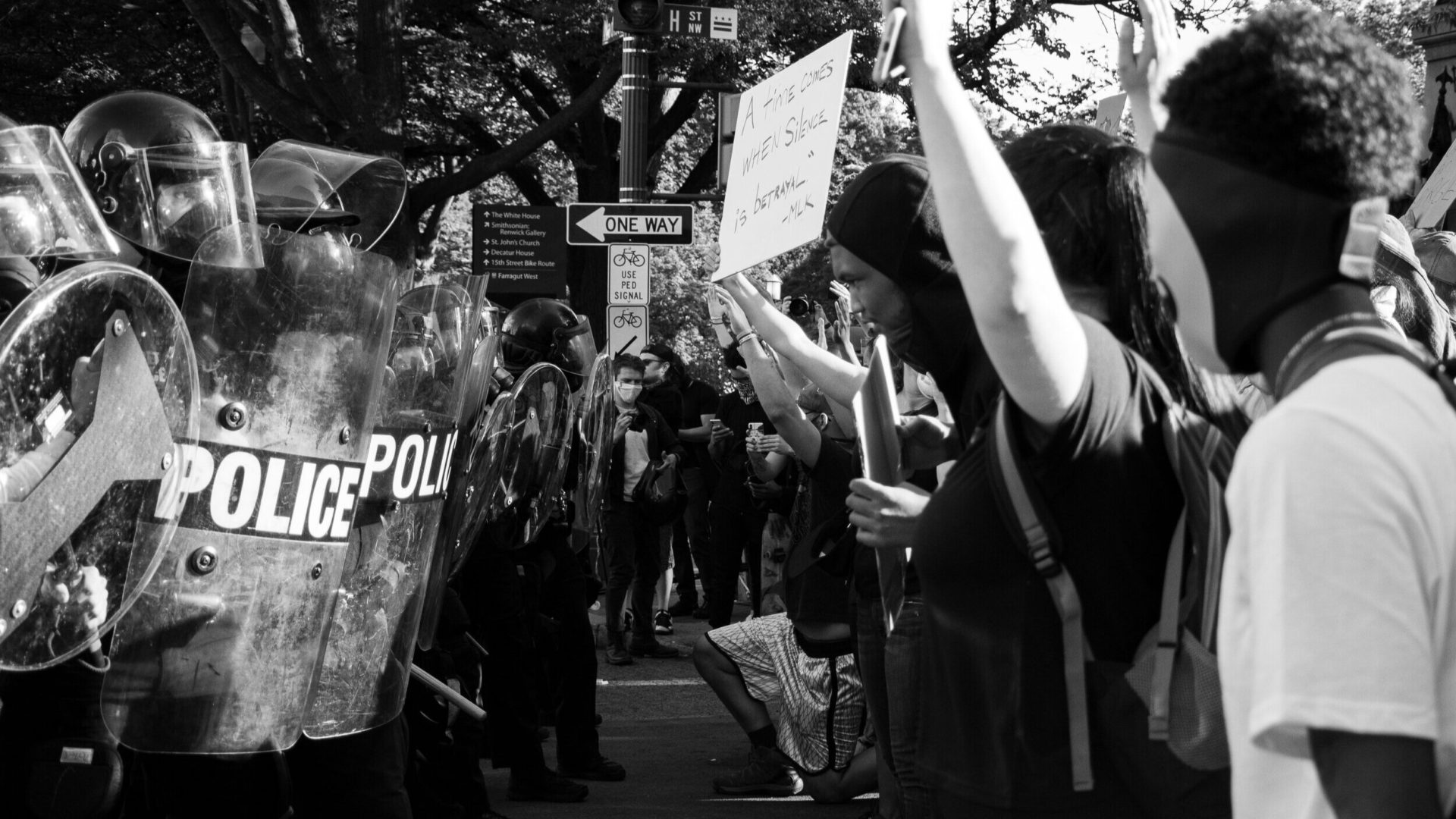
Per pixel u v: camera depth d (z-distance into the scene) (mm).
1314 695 1077
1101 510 1693
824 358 3434
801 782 5844
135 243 2844
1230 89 1275
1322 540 1095
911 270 2195
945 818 1824
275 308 2844
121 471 2527
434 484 3424
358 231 3848
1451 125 13070
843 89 2994
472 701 4918
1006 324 1620
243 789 3047
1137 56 2240
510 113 23750
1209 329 1311
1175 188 1303
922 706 1889
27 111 19484
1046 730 1705
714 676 5852
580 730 6129
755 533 9750
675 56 16672
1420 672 1068
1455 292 5055
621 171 10680
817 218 3004
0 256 2596
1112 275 1940
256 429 2820
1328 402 1143
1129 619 1704
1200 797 1646
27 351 2375
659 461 9484
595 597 6742
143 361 2551
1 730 2824
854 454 3711
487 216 18359
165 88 20078
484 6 19344
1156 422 1727
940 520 1795
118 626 2760
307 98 16094
